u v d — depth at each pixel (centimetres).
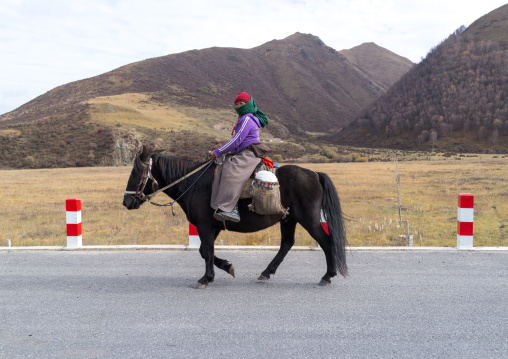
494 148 11294
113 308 503
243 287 586
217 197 566
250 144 592
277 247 816
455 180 2841
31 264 715
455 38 17938
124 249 830
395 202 1866
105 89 19712
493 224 1288
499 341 409
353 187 2523
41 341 414
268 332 430
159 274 655
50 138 8506
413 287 575
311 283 604
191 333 429
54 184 3036
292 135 17362
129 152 8019
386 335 422
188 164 612
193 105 17288
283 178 588
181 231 1212
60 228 1296
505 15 18450
